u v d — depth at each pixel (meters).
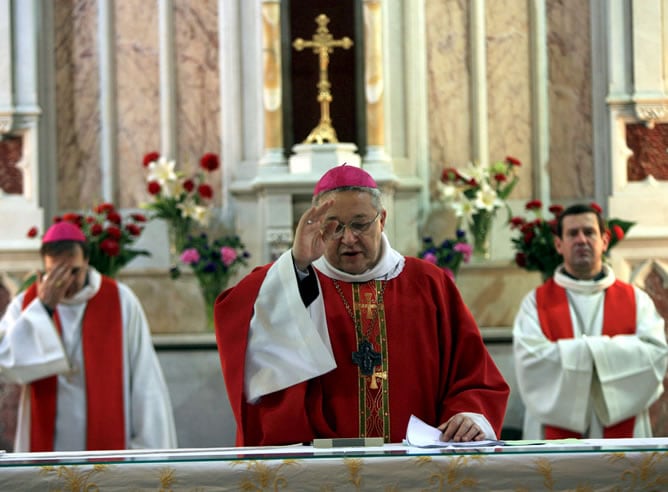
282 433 6.96
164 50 14.97
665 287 14.40
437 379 7.52
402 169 14.80
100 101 15.03
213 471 5.51
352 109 15.07
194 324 14.46
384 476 5.56
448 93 15.09
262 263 14.50
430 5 15.14
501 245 14.72
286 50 15.13
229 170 14.85
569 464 5.62
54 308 11.96
